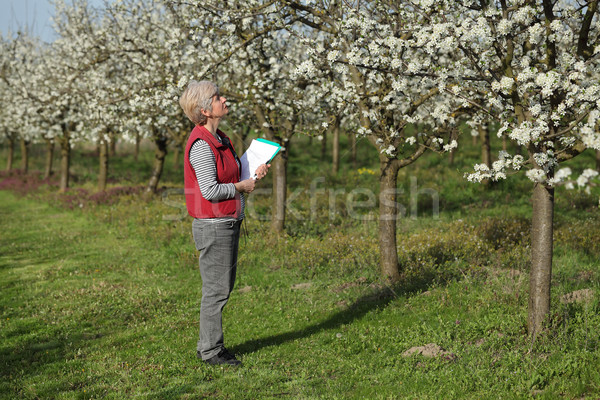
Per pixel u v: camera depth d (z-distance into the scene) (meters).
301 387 3.30
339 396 3.14
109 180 23.67
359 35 4.94
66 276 7.59
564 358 3.35
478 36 3.74
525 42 4.53
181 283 6.97
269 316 5.30
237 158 3.58
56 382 3.53
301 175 21.33
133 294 6.32
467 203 12.87
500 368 3.34
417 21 5.02
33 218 14.27
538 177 3.35
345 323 4.86
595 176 2.27
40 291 6.64
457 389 3.12
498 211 11.31
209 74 7.95
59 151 38.06
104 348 4.42
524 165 3.58
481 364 3.45
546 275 3.81
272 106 8.98
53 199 17.59
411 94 6.66
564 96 3.54
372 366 3.72
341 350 4.10
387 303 5.40
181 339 4.57
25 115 17.05
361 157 25.98
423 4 4.05
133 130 13.13
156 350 4.29
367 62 4.56
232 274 3.65
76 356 4.18
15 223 13.30
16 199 19.70
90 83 11.99
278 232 9.57
